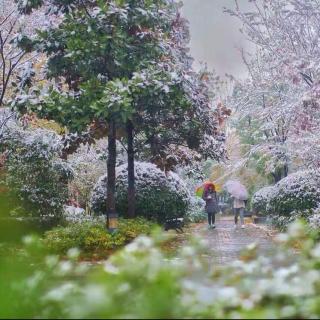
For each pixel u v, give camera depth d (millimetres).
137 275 3768
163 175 17688
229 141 35844
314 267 4410
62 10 13594
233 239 15984
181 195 17844
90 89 12383
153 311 3418
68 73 13648
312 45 16109
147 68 13062
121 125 14492
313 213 15289
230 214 40719
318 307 3422
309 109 15578
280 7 16594
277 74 17359
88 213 20922
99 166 24156
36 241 5395
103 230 12555
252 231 19750
